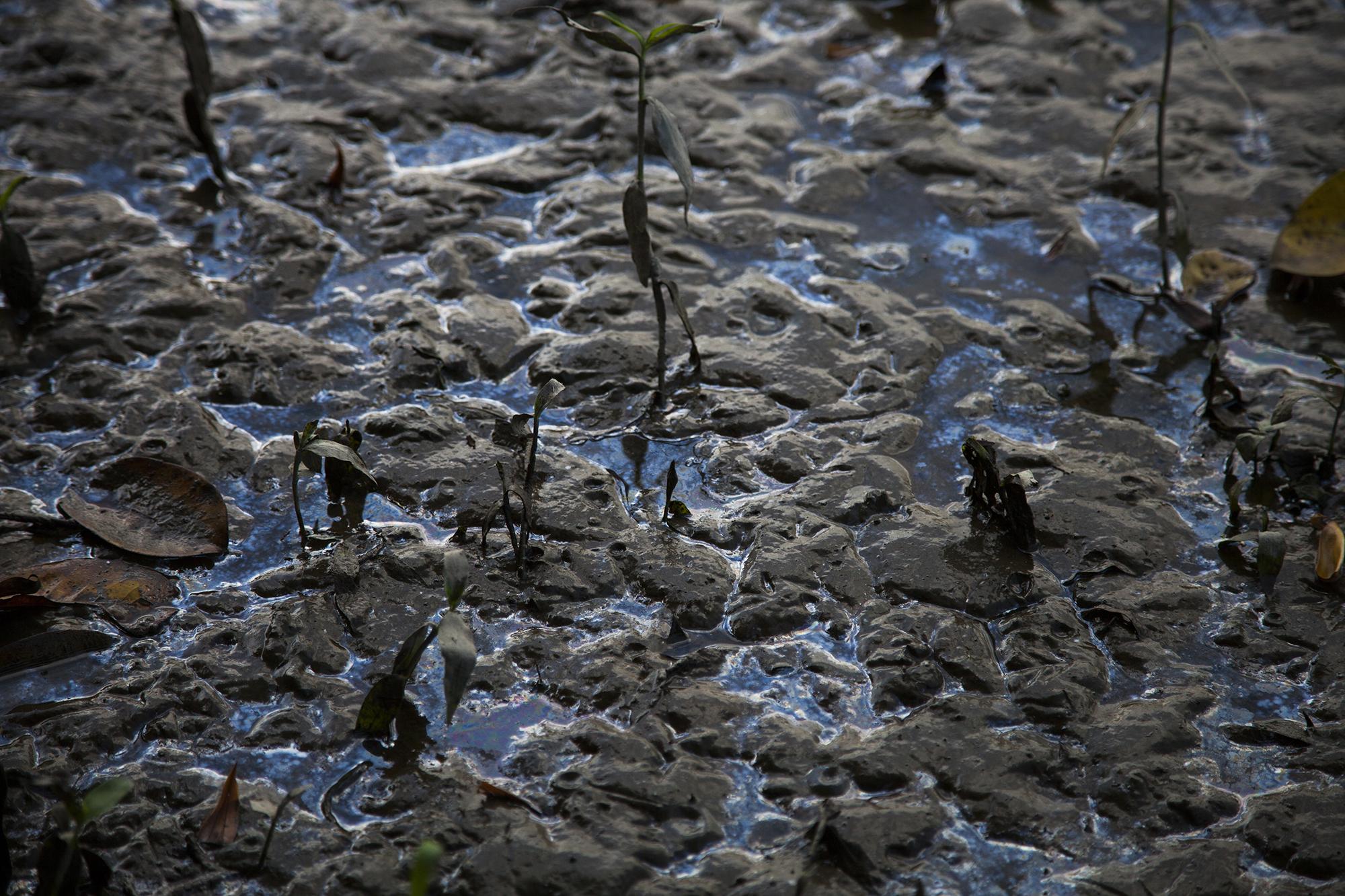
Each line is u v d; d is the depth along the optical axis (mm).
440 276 3512
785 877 1987
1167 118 4293
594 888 1970
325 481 2830
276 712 2271
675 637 2438
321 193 3855
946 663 2393
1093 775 2178
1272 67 4586
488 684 2334
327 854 2020
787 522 2719
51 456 2893
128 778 2141
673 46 4715
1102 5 5012
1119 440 3008
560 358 3203
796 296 3473
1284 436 2990
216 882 1978
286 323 3330
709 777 2162
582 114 4301
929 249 3703
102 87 4297
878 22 4891
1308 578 2600
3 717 2271
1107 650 2449
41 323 3262
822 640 2453
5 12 4648
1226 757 2229
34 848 2037
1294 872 2023
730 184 3965
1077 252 3678
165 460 2875
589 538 2674
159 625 2461
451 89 4398
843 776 2164
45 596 2504
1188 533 2734
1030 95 4430
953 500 2822
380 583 2541
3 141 3998
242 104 4281
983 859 2041
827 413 3068
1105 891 1982
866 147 4160
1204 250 3633
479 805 2102
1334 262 3477
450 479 2828
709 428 3012
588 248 3650
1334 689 2357
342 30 4699
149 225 3688
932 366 3236
